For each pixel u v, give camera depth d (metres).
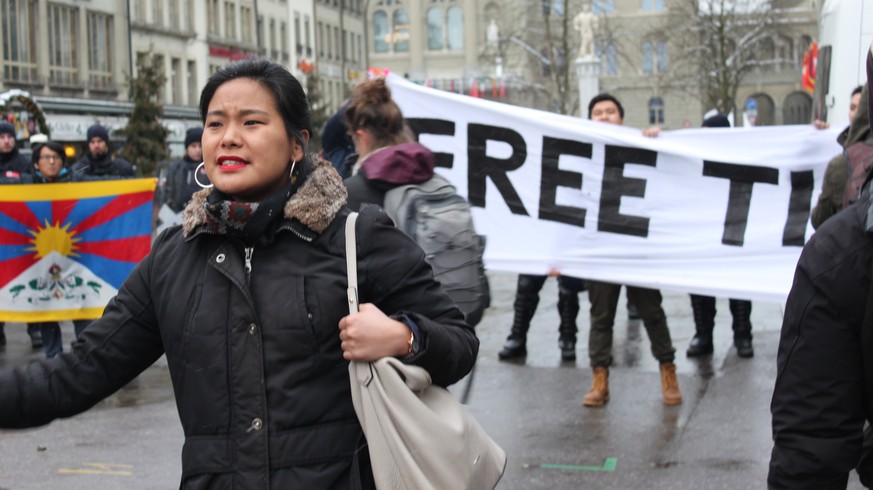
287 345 2.60
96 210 9.89
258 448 2.57
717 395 8.27
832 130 7.96
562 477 6.29
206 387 2.62
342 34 77.44
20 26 39.38
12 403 2.73
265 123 2.69
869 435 3.04
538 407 8.02
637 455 6.72
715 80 49.94
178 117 49.66
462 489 2.58
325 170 2.73
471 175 8.13
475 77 76.12
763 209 8.07
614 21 77.75
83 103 42.06
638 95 79.00
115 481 6.43
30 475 6.58
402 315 2.60
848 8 12.50
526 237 8.16
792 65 76.88
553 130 8.08
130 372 2.82
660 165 8.09
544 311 12.98
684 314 12.36
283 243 2.67
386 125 5.03
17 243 9.85
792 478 2.73
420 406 2.55
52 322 10.12
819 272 2.71
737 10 50.50
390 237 2.71
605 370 8.02
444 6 91.19
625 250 8.11
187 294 2.68
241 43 57.53
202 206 2.69
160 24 48.94
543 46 62.84
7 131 11.67
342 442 2.61
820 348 2.70
